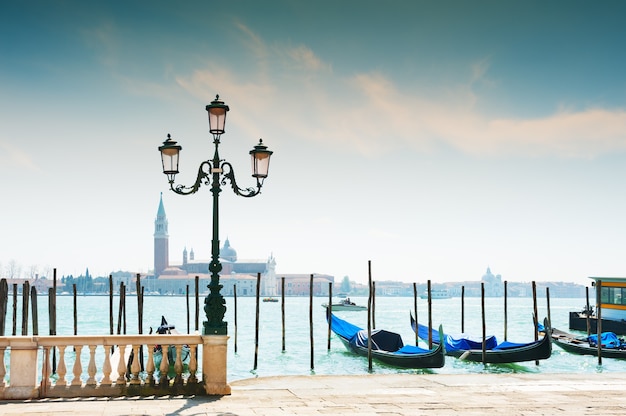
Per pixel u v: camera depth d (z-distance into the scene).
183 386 11.89
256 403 11.23
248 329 67.19
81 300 199.75
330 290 38.94
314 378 14.73
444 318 103.50
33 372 11.27
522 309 158.25
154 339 11.78
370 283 36.62
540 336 44.50
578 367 31.48
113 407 10.57
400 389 13.12
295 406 11.02
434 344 36.59
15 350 11.23
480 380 14.52
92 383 11.58
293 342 48.75
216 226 12.29
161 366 11.93
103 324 75.12
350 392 12.66
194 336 11.98
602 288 50.00
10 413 9.98
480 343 32.72
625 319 47.84
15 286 31.44
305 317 99.00
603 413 10.70
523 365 31.81
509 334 64.56
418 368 28.83
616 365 32.16
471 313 126.38
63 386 11.40
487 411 10.80
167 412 10.27
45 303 160.75
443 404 11.42
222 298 12.16
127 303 174.25
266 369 32.94
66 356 34.94
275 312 120.00
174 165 12.63
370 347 29.59
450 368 30.59
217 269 12.23
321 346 44.56
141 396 11.62
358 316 105.38
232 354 39.97
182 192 12.54
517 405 11.38
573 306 196.75
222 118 12.51
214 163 12.48
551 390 13.15
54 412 10.07
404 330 70.56
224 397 11.76
